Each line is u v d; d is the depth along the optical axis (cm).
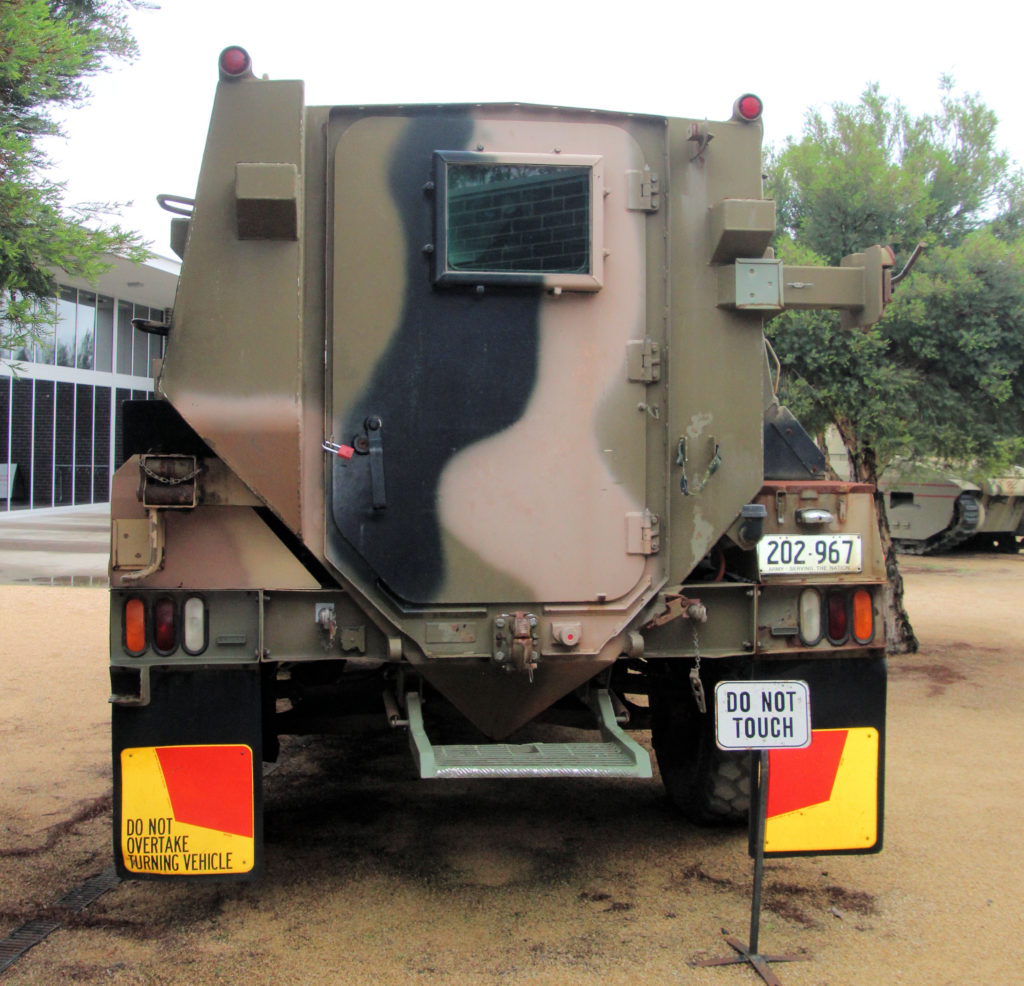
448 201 395
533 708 417
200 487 382
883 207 889
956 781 596
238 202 373
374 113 396
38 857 464
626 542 406
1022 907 422
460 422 398
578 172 402
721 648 413
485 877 446
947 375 891
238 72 384
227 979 353
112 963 364
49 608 1168
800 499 417
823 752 411
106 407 2708
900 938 392
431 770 366
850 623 418
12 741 655
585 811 539
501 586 399
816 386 866
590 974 359
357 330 393
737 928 399
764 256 427
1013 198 986
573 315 404
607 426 406
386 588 395
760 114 414
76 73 580
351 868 456
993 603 1345
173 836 378
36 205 529
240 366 380
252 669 384
